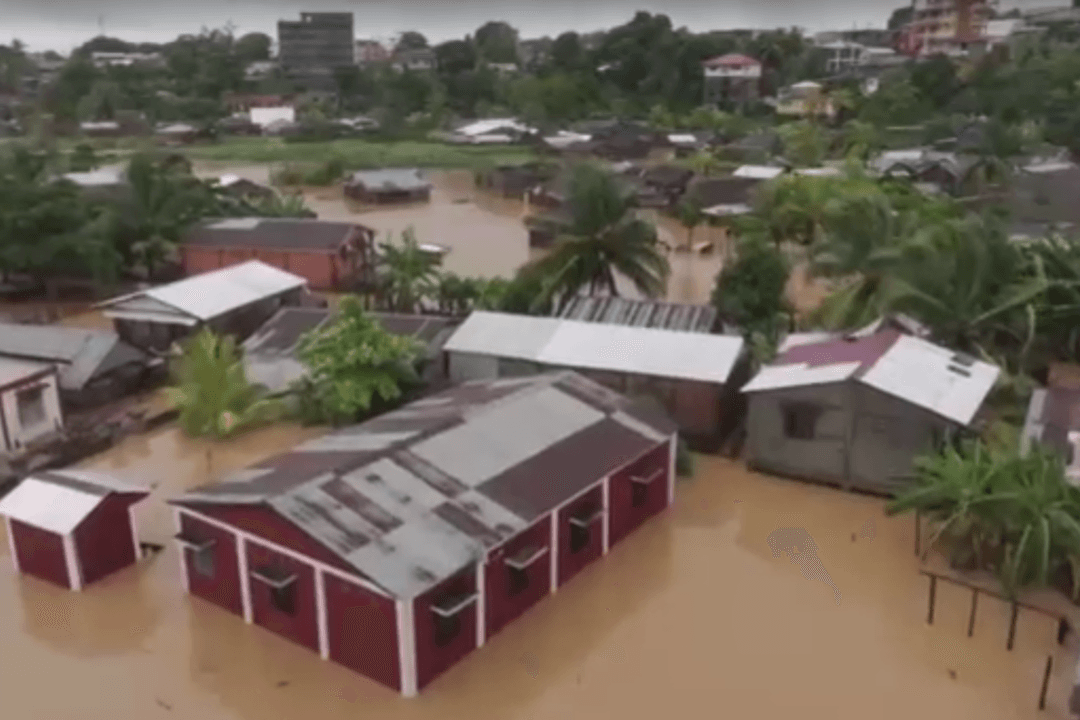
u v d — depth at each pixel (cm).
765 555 2486
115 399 3503
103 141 11156
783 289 4066
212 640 2138
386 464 2217
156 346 3956
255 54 19925
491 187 8562
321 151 10862
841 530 2605
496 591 2130
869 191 5200
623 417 2634
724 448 3111
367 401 3150
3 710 1925
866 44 18500
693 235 6525
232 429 3225
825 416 2789
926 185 6931
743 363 3297
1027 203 5788
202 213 5734
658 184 7456
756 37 16888
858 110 11256
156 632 2167
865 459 2769
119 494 2383
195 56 16762
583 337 3306
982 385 2869
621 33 16788
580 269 4088
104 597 2306
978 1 15425
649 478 2577
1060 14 16075
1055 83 10594
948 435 2652
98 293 4831
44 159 6097
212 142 11731
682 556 2483
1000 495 2225
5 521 2602
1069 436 2603
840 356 2973
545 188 7600
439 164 10156
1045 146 8231
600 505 2422
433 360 3384
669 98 14175
